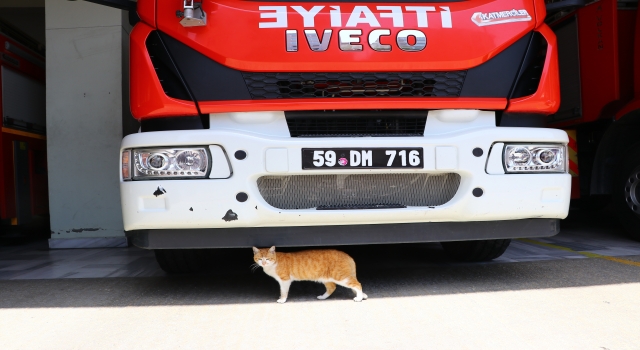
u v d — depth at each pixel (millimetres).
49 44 6477
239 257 5242
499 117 3449
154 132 3223
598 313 3055
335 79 3289
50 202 6477
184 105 3234
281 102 3238
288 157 3158
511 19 3443
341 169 3182
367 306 3314
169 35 3285
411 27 3338
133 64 3332
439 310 3180
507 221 3514
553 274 4117
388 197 3375
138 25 3365
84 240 6449
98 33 6461
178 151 3197
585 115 6145
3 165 7023
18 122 7445
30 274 4750
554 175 3420
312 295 3646
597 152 6094
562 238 6277
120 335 2885
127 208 3256
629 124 5781
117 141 6441
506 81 3408
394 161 3215
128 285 4129
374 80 3309
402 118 3357
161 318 3180
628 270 4207
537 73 3471
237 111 3236
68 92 6480
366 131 3348
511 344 2586
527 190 3361
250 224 3199
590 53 6055
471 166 3273
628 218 5852
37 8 9523
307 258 3436
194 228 3279
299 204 3322
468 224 3463
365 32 3311
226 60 3240
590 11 6027
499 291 3605
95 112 6457
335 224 3311
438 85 3350
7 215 7039
